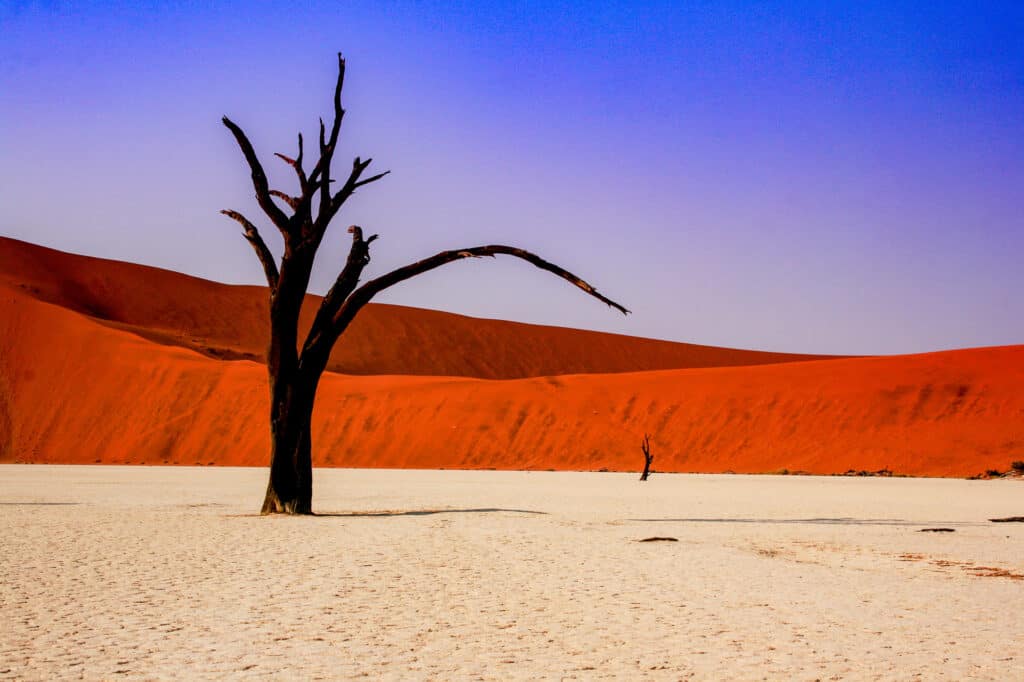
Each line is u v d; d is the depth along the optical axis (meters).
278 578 13.49
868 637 9.89
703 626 10.38
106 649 8.79
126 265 163.12
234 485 44.94
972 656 9.01
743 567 15.59
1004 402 81.75
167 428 89.44
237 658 8.49
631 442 86.38
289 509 25.22
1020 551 18.89
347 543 18.14
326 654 8.71
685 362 180.12
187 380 95.00
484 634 9.76
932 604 12.10
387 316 168.75
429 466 84.75
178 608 11.01
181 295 161.12
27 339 101.38
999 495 43.25
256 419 89.00
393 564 15.21
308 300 167.50
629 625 10.37
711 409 88.75
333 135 24.77
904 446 78.31
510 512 26.52
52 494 35.69
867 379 89.00
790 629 10.27
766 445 82.88
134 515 24.77
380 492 39.62
